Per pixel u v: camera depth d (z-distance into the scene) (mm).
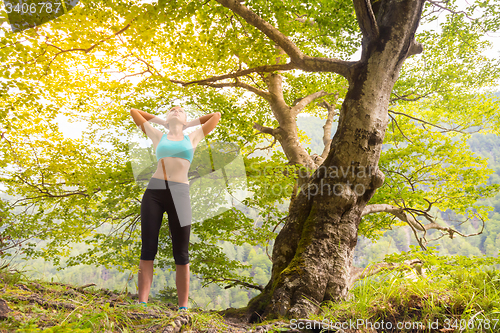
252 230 5781
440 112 9375
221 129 6227
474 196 8180
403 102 8930
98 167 5953
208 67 7250
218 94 7055
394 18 3992
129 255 5004
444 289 2215
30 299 1559
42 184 5992
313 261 3162
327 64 4320
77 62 5340
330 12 5023
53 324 1303
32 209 6066
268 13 5180
